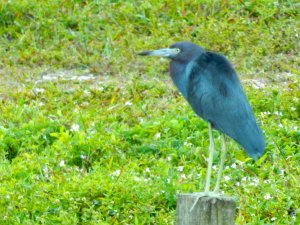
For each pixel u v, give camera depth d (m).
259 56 17.72
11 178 11.95
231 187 11.86
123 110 14.84
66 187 11.44
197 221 8.86
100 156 12.84
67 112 14.72
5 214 10.95
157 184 11.62
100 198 11.23
